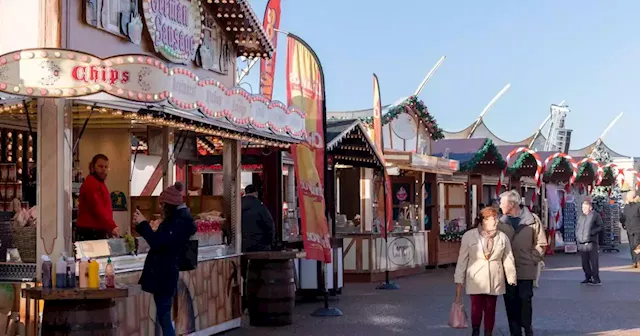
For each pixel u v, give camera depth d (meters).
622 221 25.94
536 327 12.67
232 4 11.77
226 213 12.56
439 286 19.28
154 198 11.49
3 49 8.27
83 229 9.35
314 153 13.07
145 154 11.86
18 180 11.78
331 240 16.48
